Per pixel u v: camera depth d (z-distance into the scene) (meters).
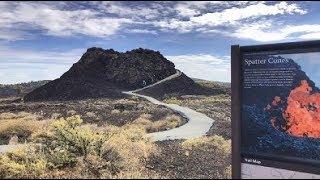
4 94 71.50
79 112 40.34
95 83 99.12
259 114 12.88
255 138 12.85
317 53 12.16
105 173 11.26
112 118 34.97
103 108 45.44
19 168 11.69
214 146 17.27
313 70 12.23
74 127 14.36
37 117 34.72
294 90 12.46
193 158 14.59
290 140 12.56
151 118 36.78
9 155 13.58
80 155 13.32
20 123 23.06
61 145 13.63
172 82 100.81
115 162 12.63
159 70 119.56
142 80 111.94
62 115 36.78
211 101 67.75
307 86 12.35
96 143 13.57
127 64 121.38
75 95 84.44
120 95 88.19
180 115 39.56
